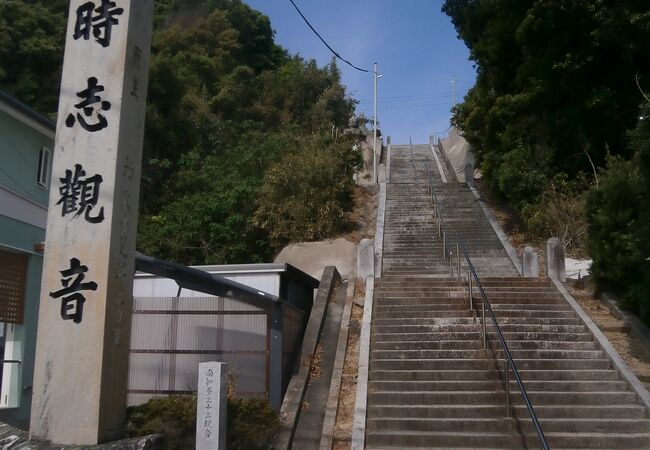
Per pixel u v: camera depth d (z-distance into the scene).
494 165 21.83
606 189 13.42
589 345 11.46
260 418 8.75
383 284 14.38
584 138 19.11
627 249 11.90
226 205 21.61
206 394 6.43
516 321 12.34
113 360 7.27
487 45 21.53
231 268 13.19
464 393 10.07
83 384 7.04
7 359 12.95
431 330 12.19
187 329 10.74
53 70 25.48
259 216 21.05
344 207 22.03
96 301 7.22
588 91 18.70
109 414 7.15
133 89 7.92
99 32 7.86
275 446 8.79
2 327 13.15
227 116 34.22
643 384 10.28
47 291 7.32
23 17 25.14
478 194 23.89
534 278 14.46
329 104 37.75
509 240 19.38
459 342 11.63
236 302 10.71
